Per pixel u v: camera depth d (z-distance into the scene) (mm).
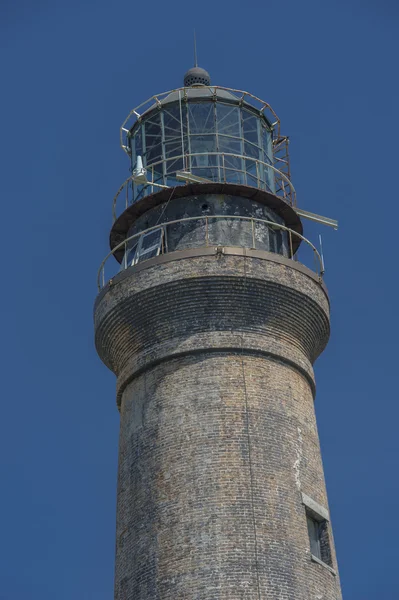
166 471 128125
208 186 140750
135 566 126000
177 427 129625
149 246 141125
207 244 137875
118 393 139625
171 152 147500
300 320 137250
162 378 133375
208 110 149125
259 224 142250
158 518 126188
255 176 147125
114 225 146125
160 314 134875
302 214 149625
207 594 120188
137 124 152250
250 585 120500
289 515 126000
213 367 131750
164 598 121625
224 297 133625
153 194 141500
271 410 130875
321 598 124062
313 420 136625
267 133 154000
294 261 138125
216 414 129250
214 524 123438
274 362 134250
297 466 129875
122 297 137000
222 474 126000
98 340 141875
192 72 156375
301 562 124062
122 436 136125
